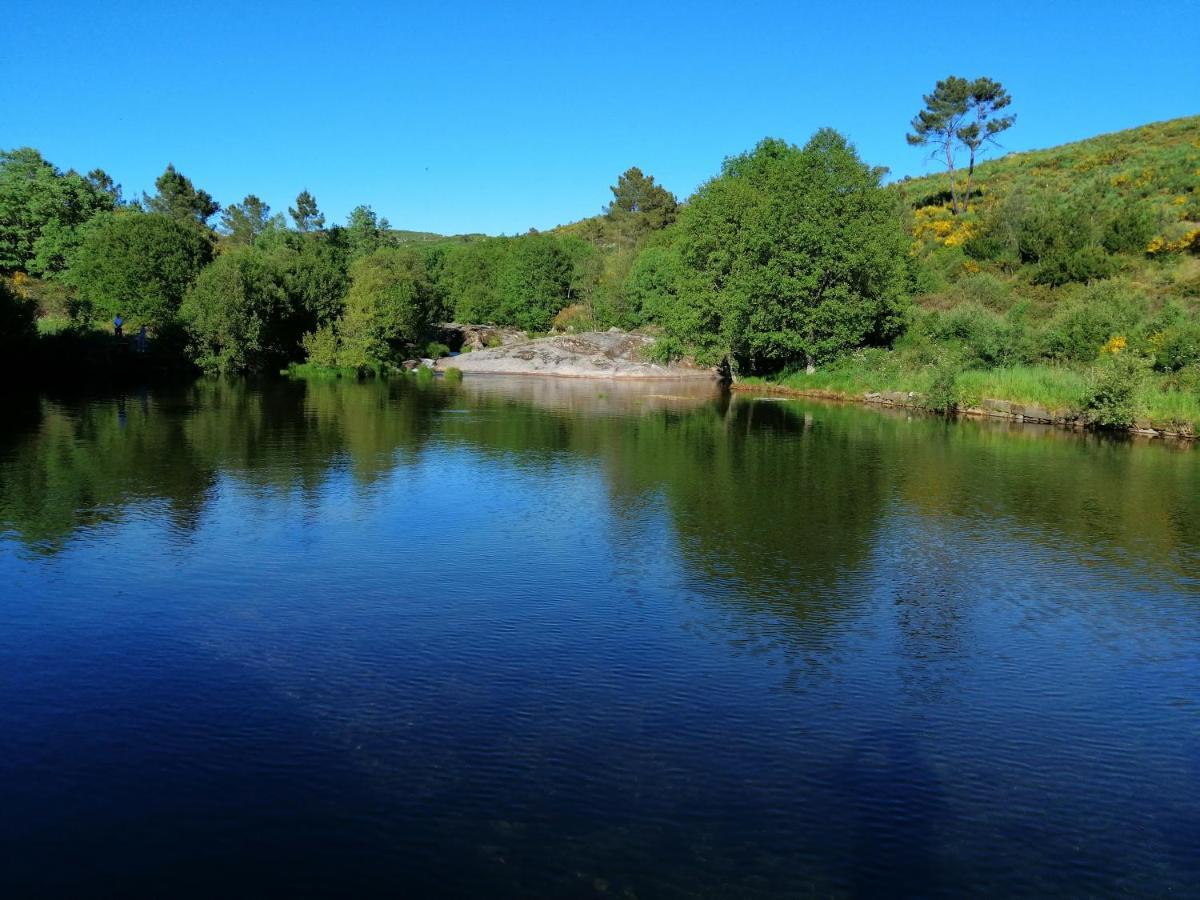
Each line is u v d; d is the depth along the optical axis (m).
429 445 26.36
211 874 6.19
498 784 7.42
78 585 12.38
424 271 81.75
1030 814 7.28
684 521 17.03
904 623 11.68
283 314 61.19
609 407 40.94
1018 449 27.39
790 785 7.57
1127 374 32.34
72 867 6.23
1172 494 20.20
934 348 45.50
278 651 10.20
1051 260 57.88
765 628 11.37
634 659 10.23
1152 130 94.50
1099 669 10.34
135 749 7.88
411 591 12.48
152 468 21.09
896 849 6.72
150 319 55.66
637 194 131.62
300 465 22.12
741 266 50.03
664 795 7.34
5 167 69.00
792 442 28.69
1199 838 7.02
